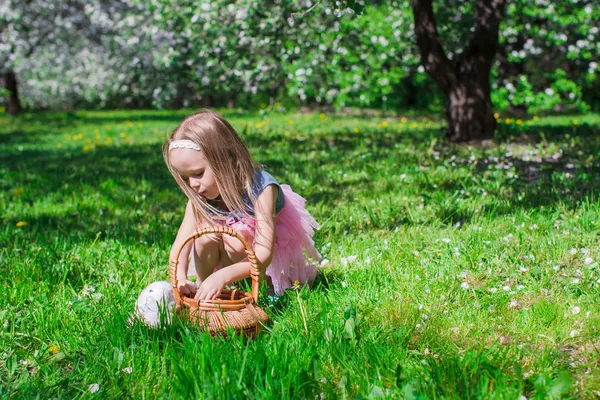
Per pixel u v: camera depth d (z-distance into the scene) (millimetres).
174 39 9711
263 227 2744
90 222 4762
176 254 2578
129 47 12289
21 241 4176
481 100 7934
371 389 2021
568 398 1954
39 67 16938
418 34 8023
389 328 2545
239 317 2461
